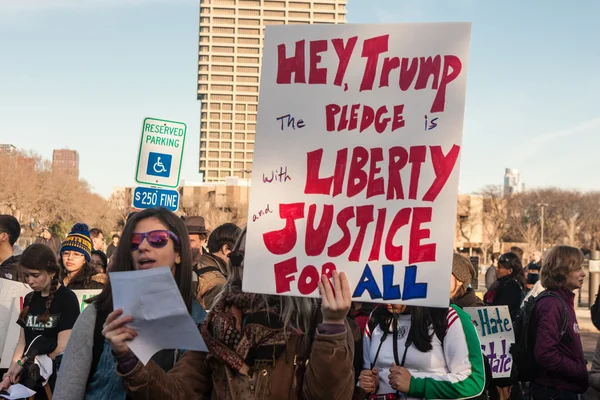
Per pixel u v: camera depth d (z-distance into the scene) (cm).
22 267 502
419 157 272
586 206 8875
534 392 499
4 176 7225
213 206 10806
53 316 508
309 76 283
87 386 294
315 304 285
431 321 373
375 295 269
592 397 542
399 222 271
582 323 1869
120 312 251
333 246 274
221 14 19238
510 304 867
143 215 306
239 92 19138
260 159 283
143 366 254
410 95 276
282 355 272
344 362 258
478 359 371
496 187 9362
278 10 19312
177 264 313
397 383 366
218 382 274
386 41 279
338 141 279
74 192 8162
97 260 828
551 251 510
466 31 273
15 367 498
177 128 878
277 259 276
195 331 252
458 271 511
